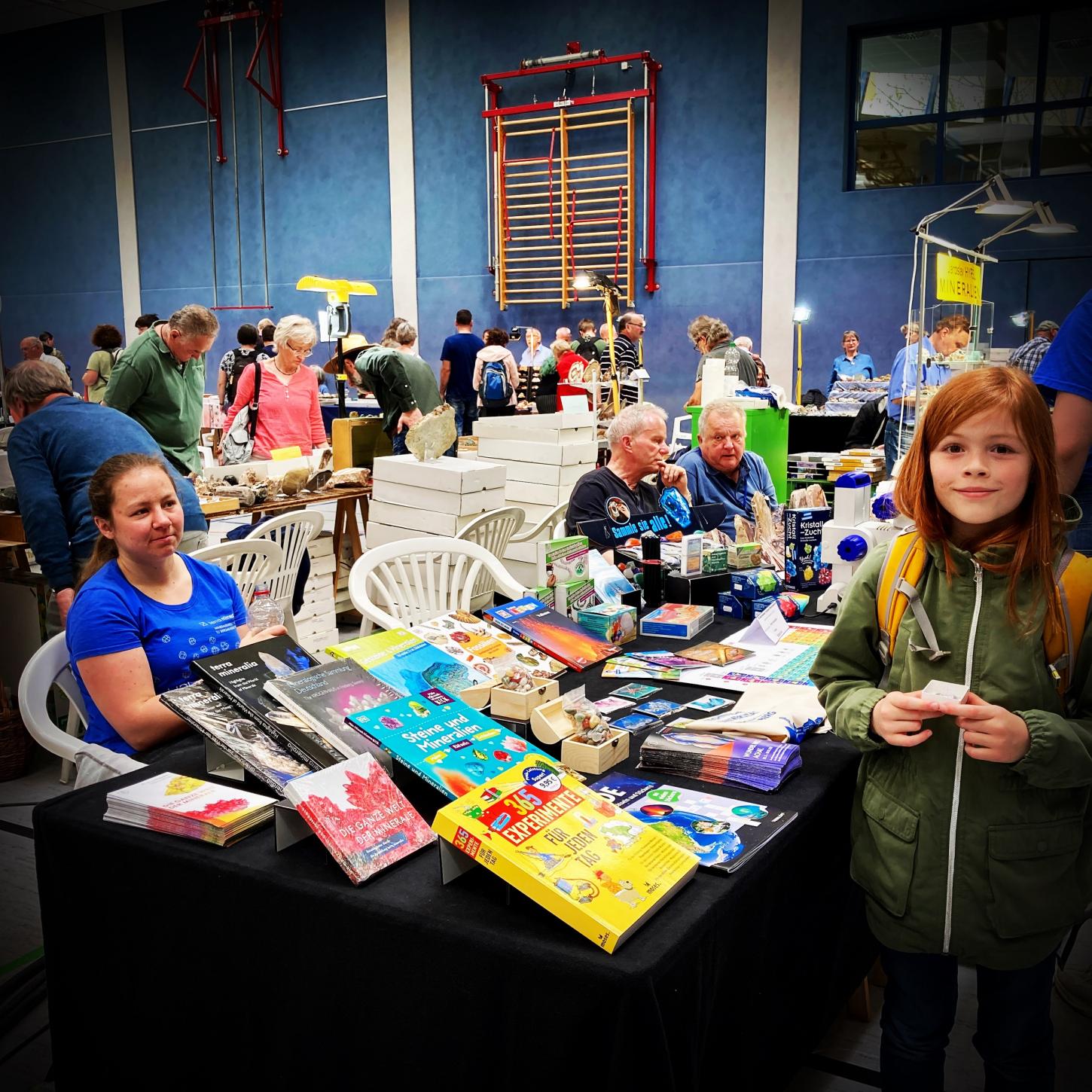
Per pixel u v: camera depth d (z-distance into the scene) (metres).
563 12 11.09
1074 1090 1.84
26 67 14.00
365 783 1.38
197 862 1.35
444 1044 1.18
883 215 10.05
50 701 3.48
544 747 1.68
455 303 12.09
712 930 1.20
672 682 2.04
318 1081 1.30
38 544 2.85
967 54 9.70
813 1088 1.82
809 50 10.12
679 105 10.73
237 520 6.88
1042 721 1.24
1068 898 1.35
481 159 11.66
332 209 12.56
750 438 4.26
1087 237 9.37
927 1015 1.46
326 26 12.21
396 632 1.90
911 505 1.34
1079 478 2.02
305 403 5.35
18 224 14.55
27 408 2.96
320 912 1.25
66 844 1.49
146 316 9.73
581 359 7.99
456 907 1.21
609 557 2.70
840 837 1.65
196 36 12.91
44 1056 1.94
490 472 4.07
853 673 1.45
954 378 1.30
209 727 1.51
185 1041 1.42
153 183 13.55
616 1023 1.05
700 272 10.89
